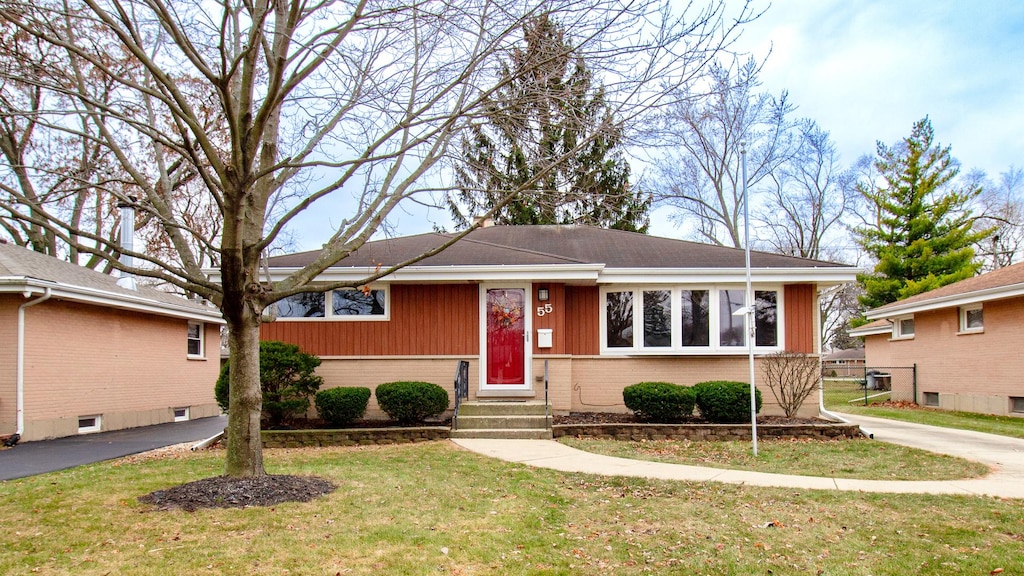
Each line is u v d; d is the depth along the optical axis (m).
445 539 5.56
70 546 5.22
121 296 15.10
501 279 13.26
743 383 12.57
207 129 11.69
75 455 10.62
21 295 12.71
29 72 9.20
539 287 13.66
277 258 14.09
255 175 6.52
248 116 6.36
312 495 6.85
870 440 11.45
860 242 32.59
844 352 44.66
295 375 12.42
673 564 5.12
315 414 13.41
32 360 12.91
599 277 13.62
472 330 13.63
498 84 7.61
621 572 4.95
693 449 10.53
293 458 9.71
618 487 7.68
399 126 7.63
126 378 15.95
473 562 5.07
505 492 7.30
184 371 18.72
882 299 30.00
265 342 12.31
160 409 17.39
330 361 13.55
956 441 11.49
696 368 13.76
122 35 6.31
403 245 15.20
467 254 14.17
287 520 5.94
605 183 13.77
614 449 10.43
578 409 13.77
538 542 5.59
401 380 13.48
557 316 13.59
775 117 24.17
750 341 10.17
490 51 7.60
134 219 18.12
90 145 15.91
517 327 13.72
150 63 6.45
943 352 19.78
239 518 5.97
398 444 11.23
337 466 8.71
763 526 6.09
